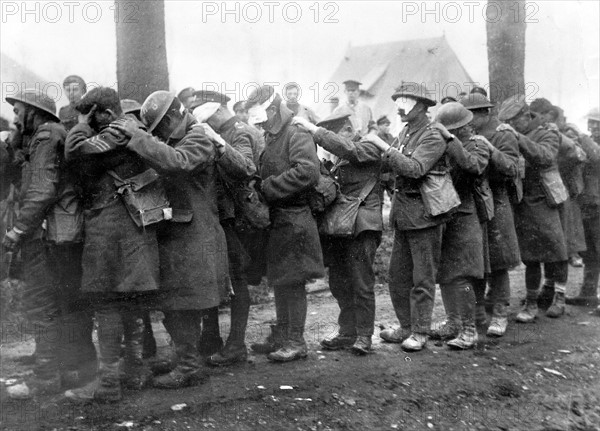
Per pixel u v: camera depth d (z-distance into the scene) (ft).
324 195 14.46
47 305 12.26
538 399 12.91
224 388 12.64
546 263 19.76
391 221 15.78
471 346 15.89
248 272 14.92
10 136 13.87
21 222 11.66
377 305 20.86
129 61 17.26
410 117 15.34
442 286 16.31
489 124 17.85
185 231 12.26
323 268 14.34
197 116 14.20
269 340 15.40
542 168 18.58
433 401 12.47
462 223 15.83
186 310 12.33
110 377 11.73
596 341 16.87
